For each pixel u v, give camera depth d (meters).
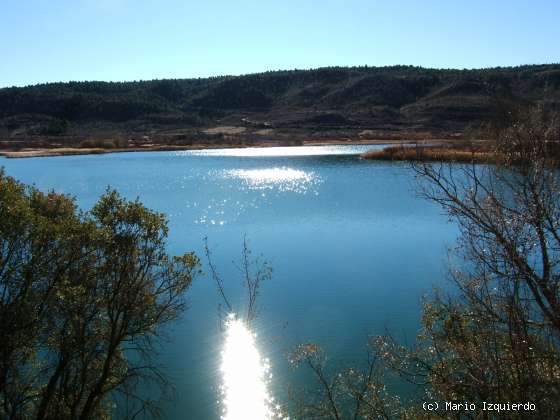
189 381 15.45
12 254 11.06
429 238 33.44
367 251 30.73
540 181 7.26
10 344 10.61
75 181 71.19
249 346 17.30
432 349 10.22
